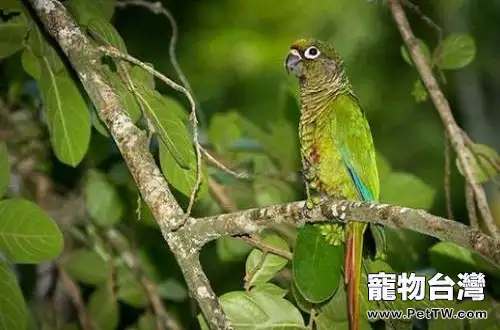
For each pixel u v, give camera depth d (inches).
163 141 235.3
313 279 235.1
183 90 223.6
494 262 185.3
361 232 241.0
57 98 267.6
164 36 530.6
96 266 340.8
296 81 355.3
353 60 548.4
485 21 528.4
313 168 277.6
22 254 233.3
